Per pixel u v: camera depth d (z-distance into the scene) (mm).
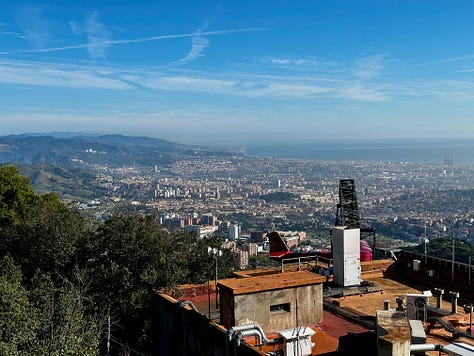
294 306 12891
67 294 15781
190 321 12805
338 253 16625
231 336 10727
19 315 14664
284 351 11000
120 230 19500
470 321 12062
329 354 11336
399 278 18750
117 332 17859
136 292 18078
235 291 12156
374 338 10203
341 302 15414
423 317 12867
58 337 13852
